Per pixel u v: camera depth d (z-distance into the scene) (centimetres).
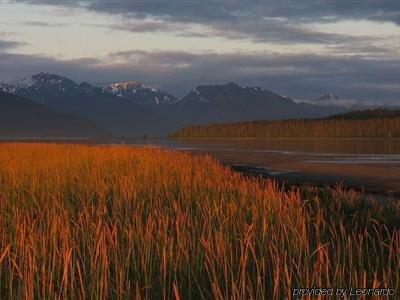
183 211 1445
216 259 914
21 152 4156
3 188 1895
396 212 1738
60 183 1944
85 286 864
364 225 1530
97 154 3584
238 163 5397
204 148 10231
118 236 1141
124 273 882
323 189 2678
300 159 6056
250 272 944
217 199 1603
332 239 1155
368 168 4462
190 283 884
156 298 866
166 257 970
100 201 1444
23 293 809
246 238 928
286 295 792
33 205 1567
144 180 2055
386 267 1002
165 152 4888
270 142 15288
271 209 1353
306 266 874
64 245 920
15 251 1011
